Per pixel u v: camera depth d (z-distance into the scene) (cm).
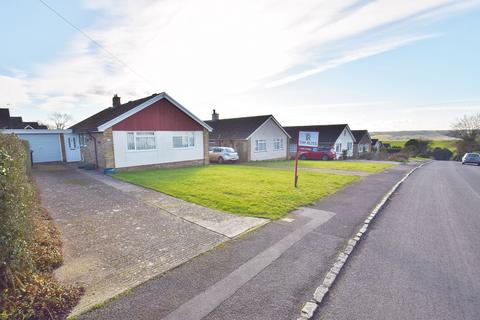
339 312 288
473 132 4509
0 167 286
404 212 690
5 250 283
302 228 552
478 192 988
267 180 1158
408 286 338
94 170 1542
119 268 382
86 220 603
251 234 516
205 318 276
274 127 2798
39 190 943
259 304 300
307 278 356
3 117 2683
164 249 447
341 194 904
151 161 1611
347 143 3956
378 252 440
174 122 1723
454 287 336
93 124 1817
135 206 724
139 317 277
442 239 500
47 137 2084
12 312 271
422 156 4903
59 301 296
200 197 818
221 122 3097
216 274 365
